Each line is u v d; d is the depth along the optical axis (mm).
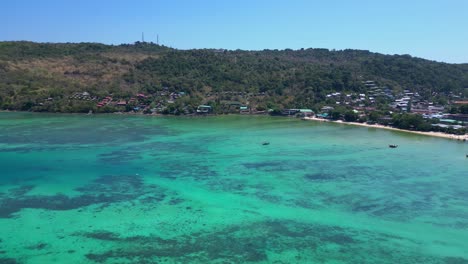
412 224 57375
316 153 101125
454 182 76688
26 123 148875
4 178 76375
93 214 59281
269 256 48188
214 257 47812
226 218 58625
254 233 54062
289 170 84062
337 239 52688
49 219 57281
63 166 85500
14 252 48125
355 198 67312
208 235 53250
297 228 55719
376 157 97375
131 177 78125
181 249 49531
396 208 63125
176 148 105625
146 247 49844
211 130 138250
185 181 75750
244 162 90812
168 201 65000
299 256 48344
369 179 78188
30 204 62906
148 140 116812
